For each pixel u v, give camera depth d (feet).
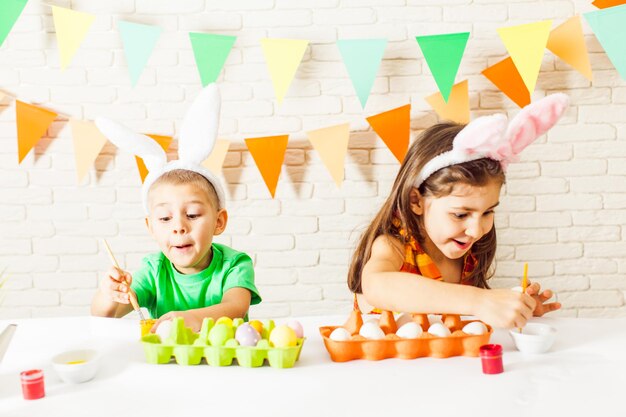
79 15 7.05
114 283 4.52
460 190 4.50
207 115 5.12
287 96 7.63
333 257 7.82
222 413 2.87
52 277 7.86
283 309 7.89
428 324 3.92
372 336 3.56
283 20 7.55
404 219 5.06
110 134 5.07
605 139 7.66
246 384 3.22
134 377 3.35
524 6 7.47
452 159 4.60
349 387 3.15
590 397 2.98
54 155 7.71
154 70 7.61
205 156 5.14
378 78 7.57
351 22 7.54
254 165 7.72
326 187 7.74
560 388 3.10
